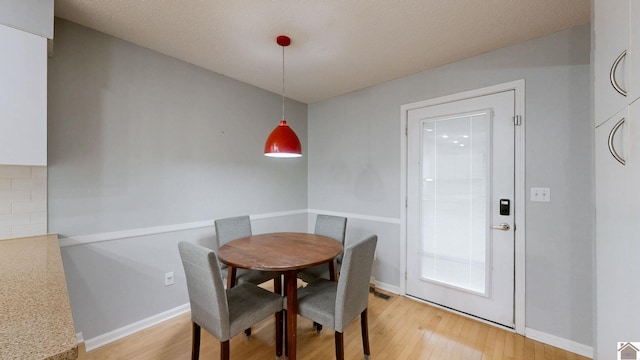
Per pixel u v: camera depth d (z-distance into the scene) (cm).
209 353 182
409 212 268
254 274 217
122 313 203
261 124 308
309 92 321
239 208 286
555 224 189
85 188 186
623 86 88
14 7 135
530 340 196
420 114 260
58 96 174
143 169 214
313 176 362
